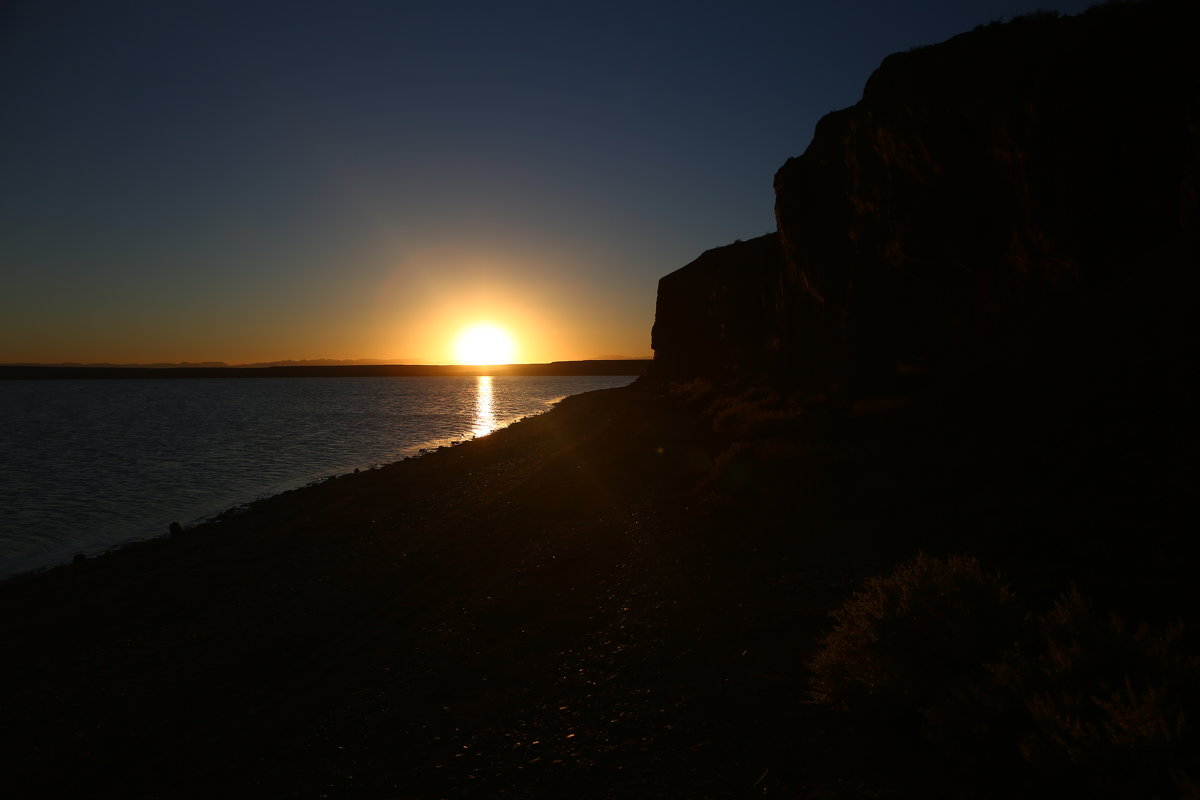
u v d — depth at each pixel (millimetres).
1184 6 13742
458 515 17516
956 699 4500
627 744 5477
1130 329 11711
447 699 6918
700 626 7777
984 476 10375
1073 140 14961
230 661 8727
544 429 43750
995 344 15883
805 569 8836
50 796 5738
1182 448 8430
